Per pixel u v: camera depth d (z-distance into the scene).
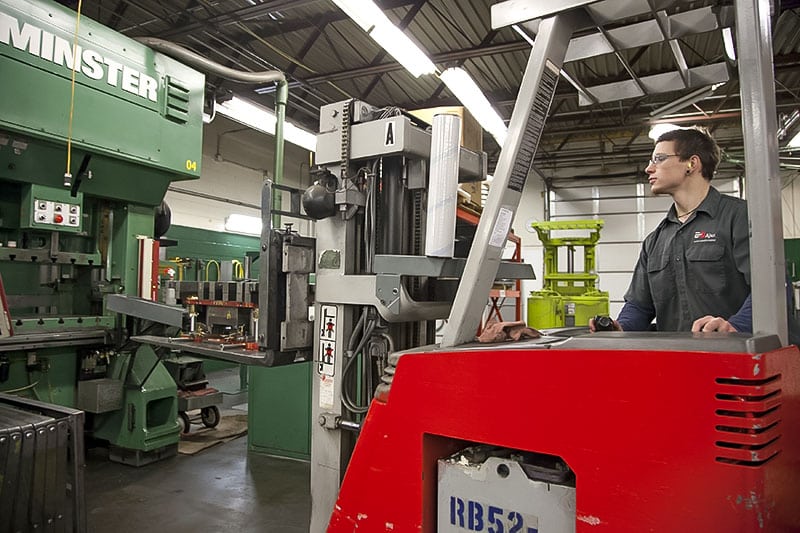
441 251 1.76
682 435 1.02
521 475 1.28
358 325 2.16
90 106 3.56
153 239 4.38
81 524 2.26
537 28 1.61
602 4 1.49
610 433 1.10
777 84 7.93
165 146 4.11
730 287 1.76
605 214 12.37
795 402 1.10
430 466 1.42
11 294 3.66
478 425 1.28
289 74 7.57
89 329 3.88
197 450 4.42
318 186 2.14
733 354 0.99
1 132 3.17
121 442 4.04
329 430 2.22
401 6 5.93
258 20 6.59
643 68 7.18
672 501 1.03
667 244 1.93
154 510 3.28
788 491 1.05
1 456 1.97
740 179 11.08
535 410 1.20
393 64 7.36
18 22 3.17
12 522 2.00
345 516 1.54
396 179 2.23
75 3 5.41
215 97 5.35
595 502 1.11
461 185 3.12
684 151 1.85
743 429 0.98
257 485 3.72
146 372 4.04
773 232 1.14
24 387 3.64
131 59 3.85
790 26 6.41
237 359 2.32
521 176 1.52
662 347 1.08
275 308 2.21
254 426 4.43
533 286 12.79
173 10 5.92
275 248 2.21
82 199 3.72
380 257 1.90
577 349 1.16
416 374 1.41
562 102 9.22
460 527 1.37
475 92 5.95
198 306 4.33
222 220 10.17
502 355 1.26
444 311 2.17
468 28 6.59
